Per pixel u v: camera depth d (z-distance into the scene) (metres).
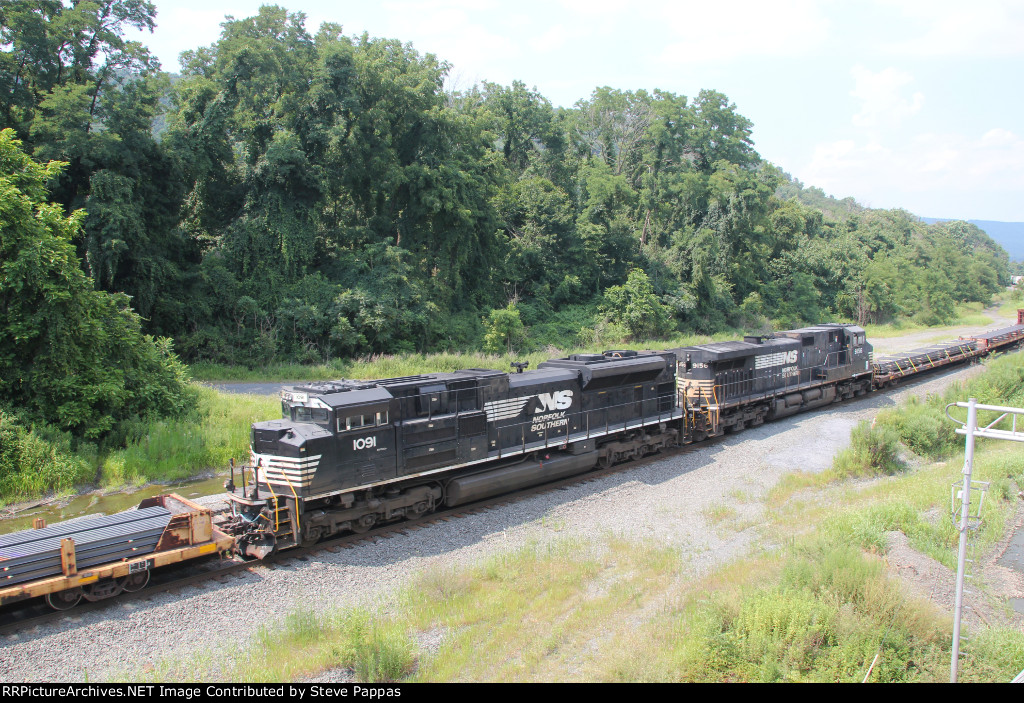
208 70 39.19
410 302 38.06
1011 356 35.84
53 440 19.09
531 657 9.35
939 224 167.62
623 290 49.44
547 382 17.91
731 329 56.94
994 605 11.80
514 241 48.88
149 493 18.16
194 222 37.47
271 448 13.16
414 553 13.44
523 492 17.36
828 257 74.06
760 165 71.56
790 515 15.55
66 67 31.52
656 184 58.41
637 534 14.43
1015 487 18.58
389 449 14.22
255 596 11.45
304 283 36.53
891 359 38.16
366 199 41.84
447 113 39.66
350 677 8.94
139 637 10.06
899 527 14.49
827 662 9.02
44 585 10.29
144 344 23.52
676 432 21.52
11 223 19.09
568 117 61.88
